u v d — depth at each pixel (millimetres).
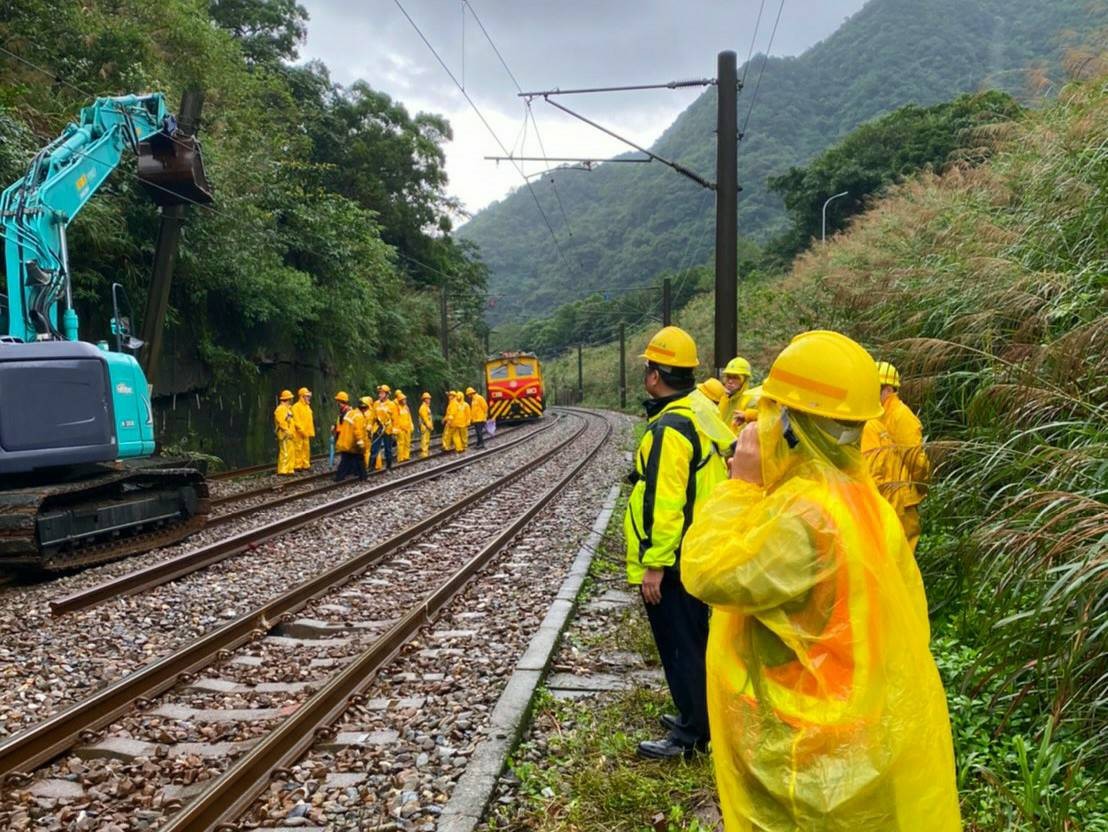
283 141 24078
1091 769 3229
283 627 6719
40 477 9109
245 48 33719
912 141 35906
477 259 53281
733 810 1815
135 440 9859
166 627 6648
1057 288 5430
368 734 4523
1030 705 3646
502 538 9703
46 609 7062
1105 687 3303
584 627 6340
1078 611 3340
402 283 37000
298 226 22750
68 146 10117
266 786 3963
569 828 3404
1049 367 4805
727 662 1868
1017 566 3746
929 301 6871
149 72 17656
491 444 28578
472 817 3475
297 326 22828
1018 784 3219
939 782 1675
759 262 48469
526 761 4082
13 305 9484
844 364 1800
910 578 1821
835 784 1625
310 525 11172
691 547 1851
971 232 7355
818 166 40812
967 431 5258
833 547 1700
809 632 1710
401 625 6168
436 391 38062
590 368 72500
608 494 14023
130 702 4977
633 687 4902
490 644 5969
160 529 10578
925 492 4793
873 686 1656
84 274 14234
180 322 17141
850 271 9609
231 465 19328
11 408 8578
